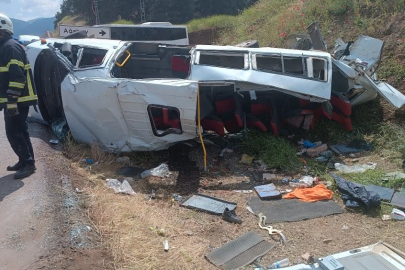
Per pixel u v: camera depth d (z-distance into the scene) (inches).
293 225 160.7
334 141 258.1
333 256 114.9
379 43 269.3
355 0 385.4
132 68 279.3
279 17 489.7
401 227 158.9
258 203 179.2
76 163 204.5
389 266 109.7
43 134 236.2
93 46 230.4
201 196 184.5
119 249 130.8
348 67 251.4
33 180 170.4
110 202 164.4
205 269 129.6
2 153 201.9
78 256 124.1
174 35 460.4
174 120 213.5
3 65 157.4
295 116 252.8
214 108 251.3
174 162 228.4
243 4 1259.8
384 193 184.2
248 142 241.4
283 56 233.0
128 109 206.2
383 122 268.4
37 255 122.7
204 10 1267.2
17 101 160.7
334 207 175.0
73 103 216.7
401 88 288.0
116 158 220.8
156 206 173.5
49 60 239.5
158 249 137.8
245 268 131.0
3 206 149.4
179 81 201.5
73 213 148.9
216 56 235.1
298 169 217.8
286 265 132.0
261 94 258.8
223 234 153.2
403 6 339.9
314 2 441.7
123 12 1402.6
